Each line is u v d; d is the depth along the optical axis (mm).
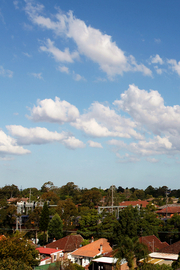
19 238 44594
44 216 75312
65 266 45156
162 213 112688
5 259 35312
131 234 59812
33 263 44594
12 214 85750
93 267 47938
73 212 89938
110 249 60688
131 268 36531
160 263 45312
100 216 76812
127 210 62906
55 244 66312
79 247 65000
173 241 72812
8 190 189500
